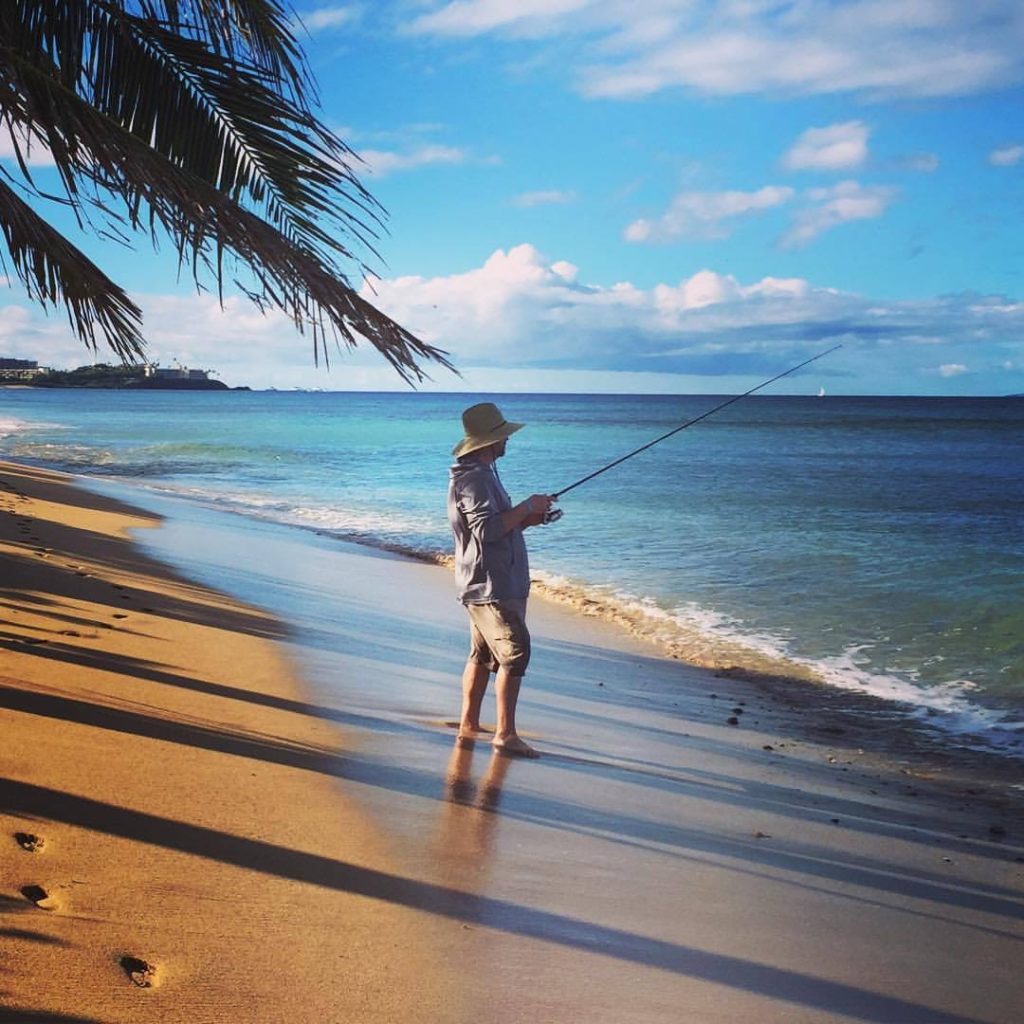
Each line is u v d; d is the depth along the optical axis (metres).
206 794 3.76
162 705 4.98
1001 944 3.41
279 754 4.45
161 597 8.48
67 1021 2.15
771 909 3.46
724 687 7.65
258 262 3.68
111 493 19.91
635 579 12.27
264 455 37.44
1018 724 6.88
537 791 4.45
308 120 3.82
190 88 3.96
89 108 3.54
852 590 11.54
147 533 13.60
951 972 3.12
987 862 4.33
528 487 25.42
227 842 3.32
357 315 3.76
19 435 50.00
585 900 3.28
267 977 2.48
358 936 2.78
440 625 8.92
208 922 2.73
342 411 129.25
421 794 4.17
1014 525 17.53
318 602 9.53
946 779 5.72
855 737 6.50
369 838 3.56
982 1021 2.81
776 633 9.51
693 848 3.99
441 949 2.77
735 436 62.97
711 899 3.46
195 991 2.37
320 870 3.20
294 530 16.22
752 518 18.55
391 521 18.09
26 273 4.12
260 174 3.99
